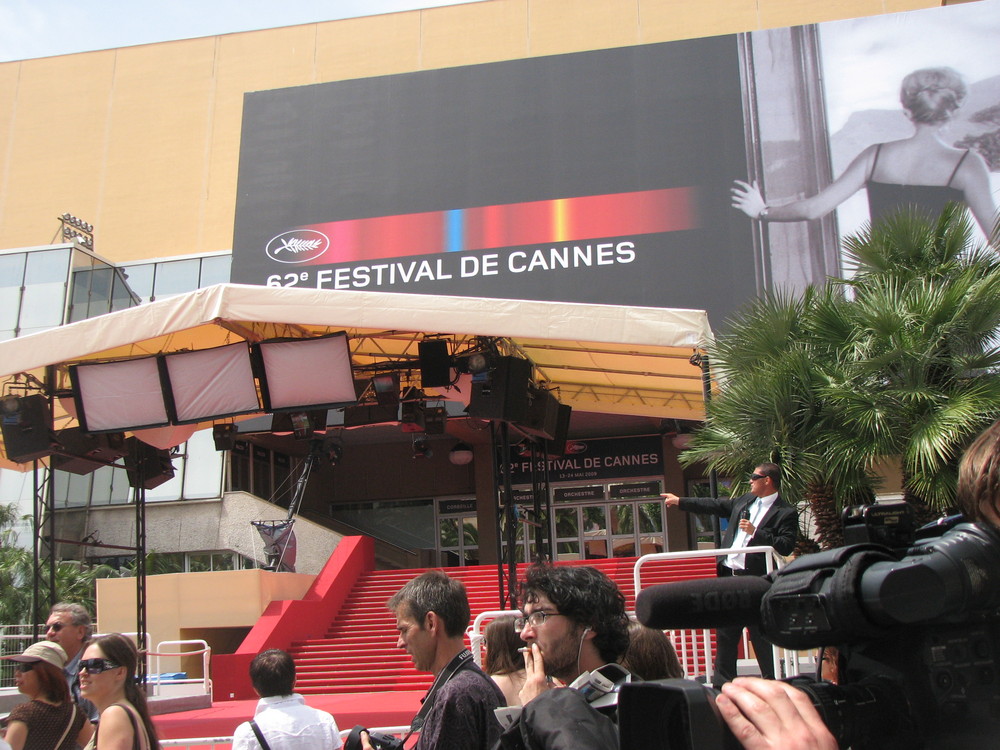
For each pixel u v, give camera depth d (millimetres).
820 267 20625
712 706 1018
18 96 33812
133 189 32188
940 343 9562
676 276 21172
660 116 22344
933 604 1081
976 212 20484
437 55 30828
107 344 10906
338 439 18375
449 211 22812
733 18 28797
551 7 30266
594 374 14805
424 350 11664
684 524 25781
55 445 11789
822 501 10164
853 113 21500
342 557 20109
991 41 21438
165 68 33219
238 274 23562
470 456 25656
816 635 1161
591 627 2430
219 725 10188
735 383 10461
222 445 13812
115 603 19406
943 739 1143
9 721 4402
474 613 18453
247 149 24500
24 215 32594
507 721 2916
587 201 22094
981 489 1167
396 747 3211
